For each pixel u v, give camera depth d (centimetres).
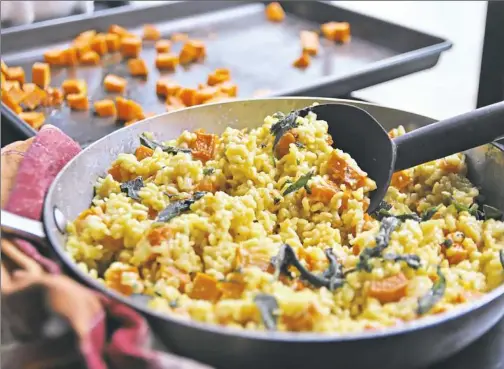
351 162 67
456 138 66
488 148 69
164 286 57
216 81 104
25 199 59
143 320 50
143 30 121
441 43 105
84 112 97
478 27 162
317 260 60
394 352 51
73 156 65
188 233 61
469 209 67
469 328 54
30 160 61
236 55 114
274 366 50
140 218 62
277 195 66
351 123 69
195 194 64
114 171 67
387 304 56
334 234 63
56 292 48
